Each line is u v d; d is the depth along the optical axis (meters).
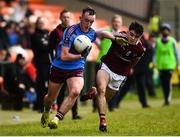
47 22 70.12
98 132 29.81
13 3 74.31
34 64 46.25
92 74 56.12
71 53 29.38
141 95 52.16
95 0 76.50
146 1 76.88
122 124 33.75
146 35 74.00
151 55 54.91
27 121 40.75
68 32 29.47
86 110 50.69
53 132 30.17
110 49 30.70
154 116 39.31
